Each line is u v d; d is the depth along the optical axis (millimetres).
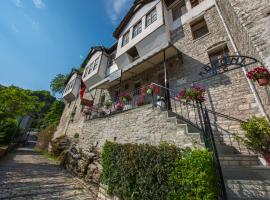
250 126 4316
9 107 11320
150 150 4203
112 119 8383
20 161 12031
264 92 5016
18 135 23047
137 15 12383
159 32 9633
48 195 5379
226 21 7254
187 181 3064
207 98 6902
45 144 22703
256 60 4566
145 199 3898
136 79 11039
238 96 6051
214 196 2762
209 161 3016
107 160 5789
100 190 5730
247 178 3254
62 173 9000
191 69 8094
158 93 8336
